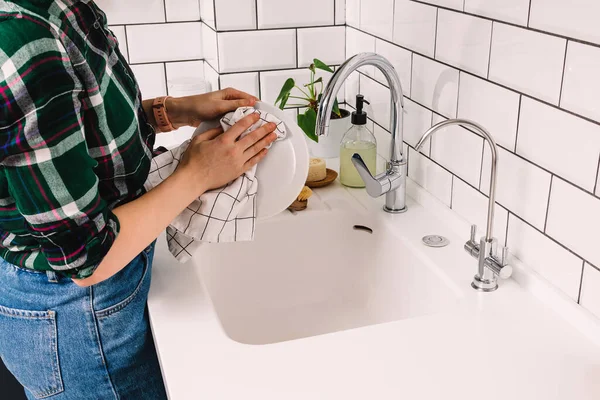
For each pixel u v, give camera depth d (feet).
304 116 5.06
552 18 3.01
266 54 5.38
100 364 3.54
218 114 3.80
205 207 3.38
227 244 4.40
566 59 2.96
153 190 3.11
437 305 3.77
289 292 4.67
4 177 2.66
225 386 2.88
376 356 3.03
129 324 3.52
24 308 3.38
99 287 3.37
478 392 2.78
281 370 2.96
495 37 3.45
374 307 4.50
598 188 2.89
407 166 4.61
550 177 3.20
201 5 5.67
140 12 5.66
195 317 3.41
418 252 3.94
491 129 3.62
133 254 2.99
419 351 3.05
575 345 3.05
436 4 3.97
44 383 3.55
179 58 5.90
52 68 2.47
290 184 3.58
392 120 4.14
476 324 3.23
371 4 4.90
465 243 3.83
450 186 4.18
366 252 4.57
